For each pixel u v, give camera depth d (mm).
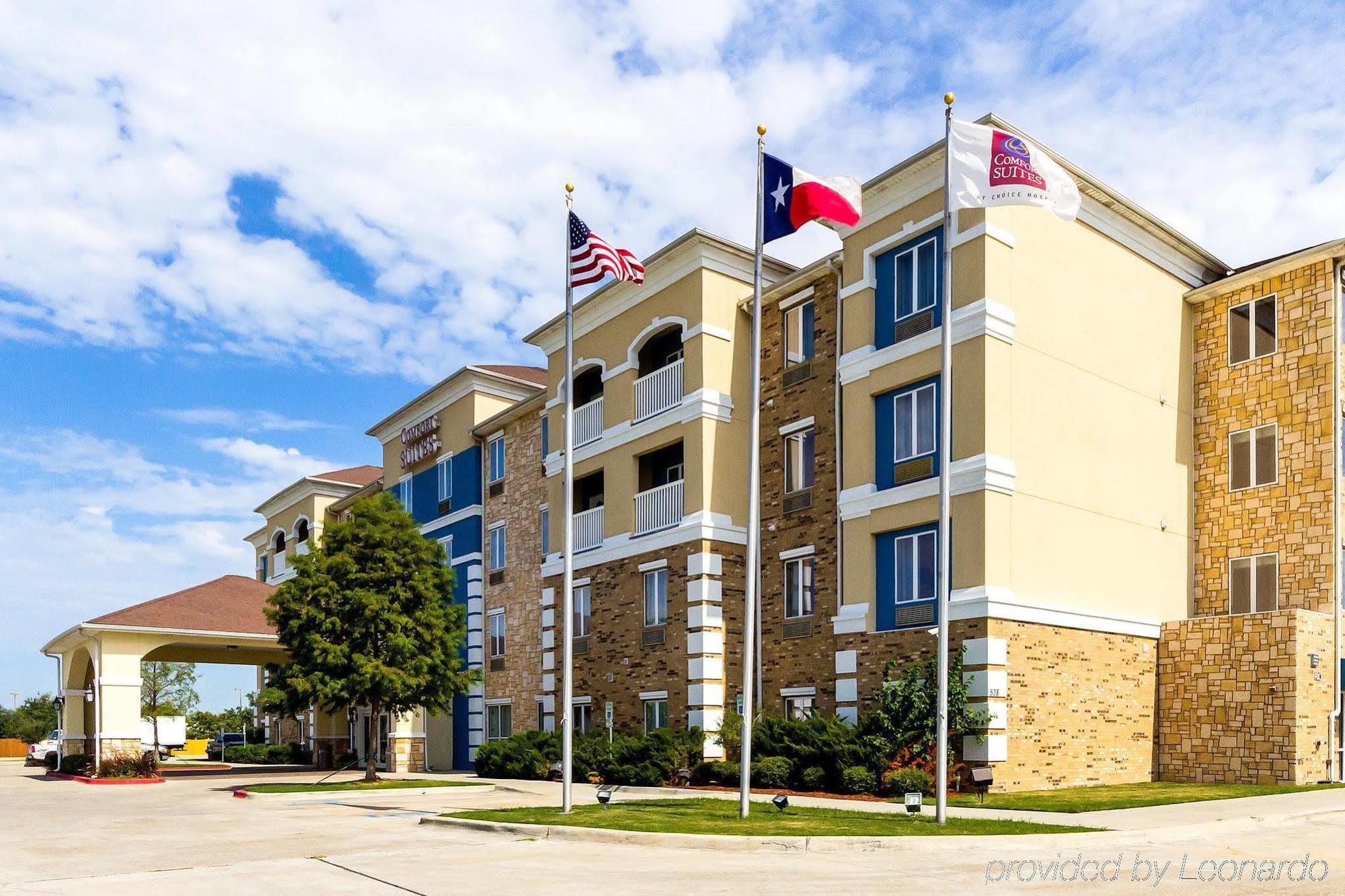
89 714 42781
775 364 28812
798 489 27766
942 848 14656
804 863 13844
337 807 24172
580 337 33656
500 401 40688
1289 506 25469
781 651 27188
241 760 51312
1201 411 27531
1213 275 28688
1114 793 20922
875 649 24016
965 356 22859
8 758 77000
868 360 25156
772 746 24188
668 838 15508
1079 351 24641
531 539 36438
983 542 21906
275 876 13906
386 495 32562
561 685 32719
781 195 19141
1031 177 17609
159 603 38844
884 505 24312
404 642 29891
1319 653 23500
